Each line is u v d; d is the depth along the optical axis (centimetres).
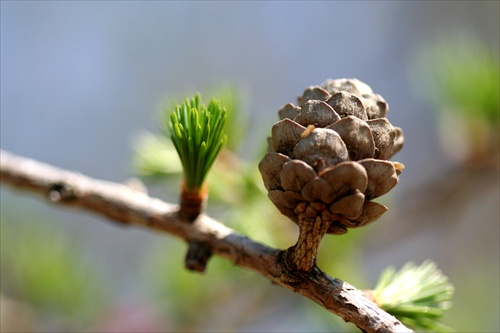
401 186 65
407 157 70
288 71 79
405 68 75
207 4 81
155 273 32
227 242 22
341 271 27
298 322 42
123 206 24
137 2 81
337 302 20
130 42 79
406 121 72
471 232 63
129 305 34
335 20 80
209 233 22
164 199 41
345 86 20
